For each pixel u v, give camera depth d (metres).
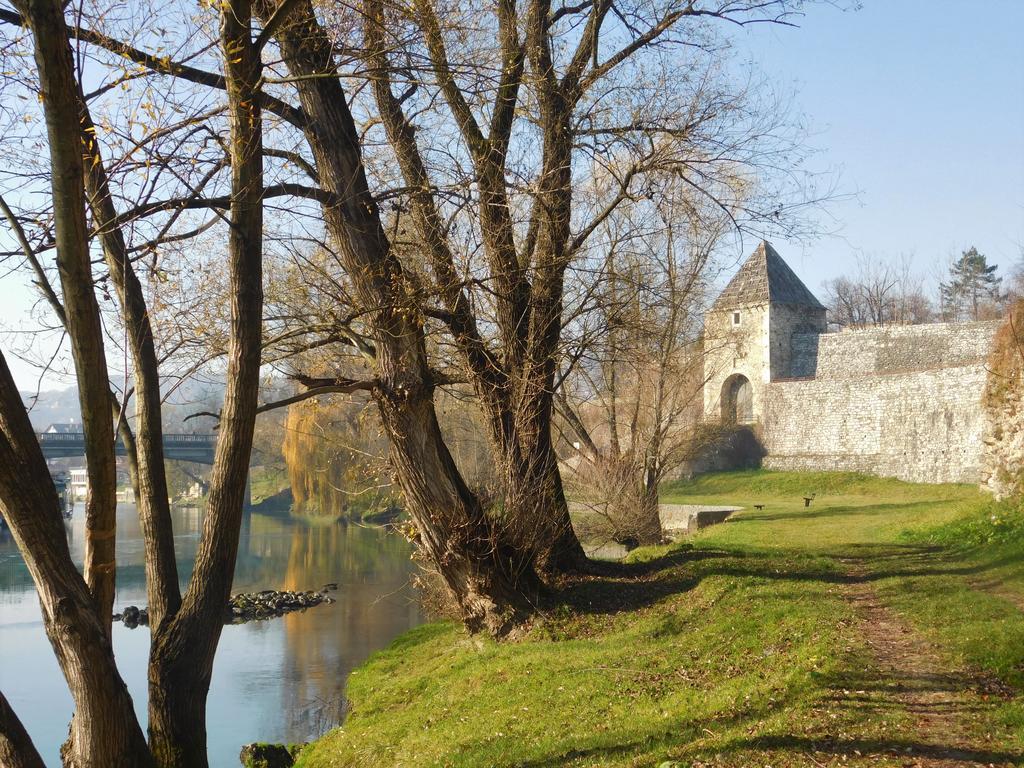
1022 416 18.28
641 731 7.80
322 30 9.95
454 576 12.67
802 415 50.62
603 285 14.52
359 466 14.58
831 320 86.62
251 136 8.01
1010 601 11.26
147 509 8.77
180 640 8.42
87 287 6.18
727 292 55.94
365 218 11.00
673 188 14.82
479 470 14.70
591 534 23.23
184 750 8.21
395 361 11.70
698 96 13.79
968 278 95.12
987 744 6.36
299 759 11.55
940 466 39.75
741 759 6.55
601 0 13.79
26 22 5.69
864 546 17.97
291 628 21.83
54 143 5.85
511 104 13.13
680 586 13.48
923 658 8.80
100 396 6.43
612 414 22.50
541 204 13.33
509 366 13.38
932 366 44.06
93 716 6.33
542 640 12.00
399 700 11.99
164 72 7.86
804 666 8.72
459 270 12.57
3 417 5.93
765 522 26.67
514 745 8.31
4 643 20.80
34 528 6.02
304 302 11.82
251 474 68.62
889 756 6.25
